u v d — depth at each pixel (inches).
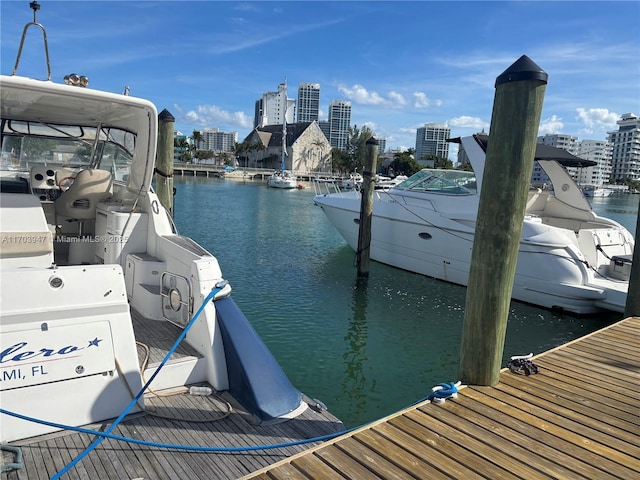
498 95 131.8
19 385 102.6
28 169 201.2
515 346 306.8
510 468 107.1
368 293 402.9
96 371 110.8
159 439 107.6
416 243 451.2
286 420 120.7
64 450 100.6
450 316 353.7
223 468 100.7
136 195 183.3
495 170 133.9
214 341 133.2
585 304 345.1
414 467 105.9
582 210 410.3
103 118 180.2
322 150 3663.9
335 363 272.2
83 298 111.0
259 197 1574.8
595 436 121.9
